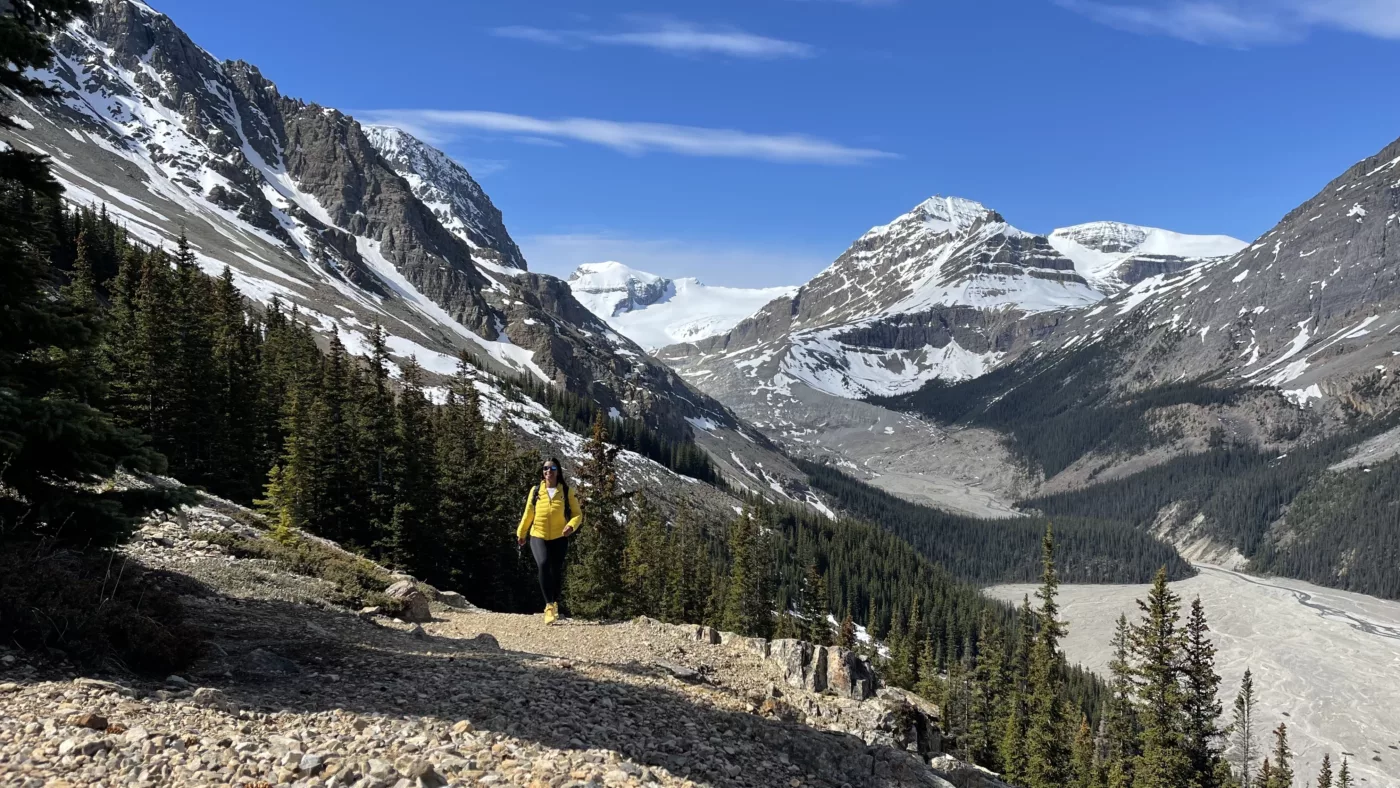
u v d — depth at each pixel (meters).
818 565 149.88
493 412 157.00
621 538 67.50
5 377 12.33
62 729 7.91
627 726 12.67
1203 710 48.94
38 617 10.59
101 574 13.03
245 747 8.23
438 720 10.57
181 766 7.54
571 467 146.88
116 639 11.29
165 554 21.05
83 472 12.52
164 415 50.56
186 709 9.43
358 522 56.81
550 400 197.12
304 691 11.47
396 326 196.38
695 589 76.25
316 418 55.62
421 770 7.75
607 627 24.17
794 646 23.38
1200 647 49.28
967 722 73.75
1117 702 56.62
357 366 75.56
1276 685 129.75
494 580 64.88
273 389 66.81
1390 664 140.38
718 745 13.26
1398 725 115.50
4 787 6.50
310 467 53.22
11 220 12.40
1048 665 64.06
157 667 11.49
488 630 22.95
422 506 57.81
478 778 8.27
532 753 9.61
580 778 8.67
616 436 199.38
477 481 65.75
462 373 98.50
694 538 110.19
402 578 28.94
